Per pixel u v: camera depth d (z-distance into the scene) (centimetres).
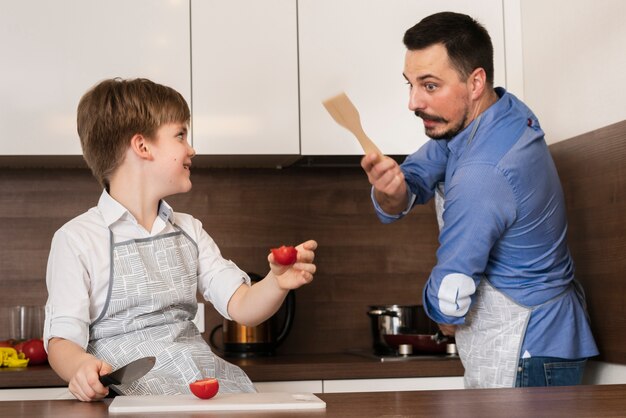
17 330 249
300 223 270
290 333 265
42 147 231
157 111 156
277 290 147
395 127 243
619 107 192
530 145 170
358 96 243
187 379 145
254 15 240
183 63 237
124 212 151
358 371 221
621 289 190
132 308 148
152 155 156
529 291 175
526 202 169
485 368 179
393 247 273
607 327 197
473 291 170
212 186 268
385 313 238
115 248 149
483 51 172
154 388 142
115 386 139
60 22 233
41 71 232
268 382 219
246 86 239
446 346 234
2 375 210
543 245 176
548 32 228
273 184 270
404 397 120
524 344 175
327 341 267
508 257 175
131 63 235
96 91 158
